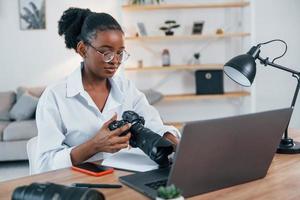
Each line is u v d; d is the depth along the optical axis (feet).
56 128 4.25
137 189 3.10
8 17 13.96
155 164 3.75
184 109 14.60
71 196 2.52
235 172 3.17
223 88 13.91
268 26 12.89
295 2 12.87
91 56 4.24
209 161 2.94
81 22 4.38
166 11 13.88
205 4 13.34
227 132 2.90
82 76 4.62
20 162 12.23
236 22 14.06
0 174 10.89
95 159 4.29
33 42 14.16
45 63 14.30
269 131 3.20
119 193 3.06
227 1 13.96
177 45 14.14
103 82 4.71
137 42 14.02
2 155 11.55
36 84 14.38
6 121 12.78
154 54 14.15
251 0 12.90
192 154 2.82
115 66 4.30
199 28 13.52
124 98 4.89
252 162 3.25
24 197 2.63
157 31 13.97
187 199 2.93
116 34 4.14
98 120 4.53
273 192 3.08
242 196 3.00
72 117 4.43
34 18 14.01
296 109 13.06
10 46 14.12
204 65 13.50
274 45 12.93
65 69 14.38
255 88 13.00
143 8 13.30
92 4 14.05
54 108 4.36
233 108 14.66
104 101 4.73
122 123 3.87
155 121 4.96
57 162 3.93
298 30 12.95
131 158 4.00
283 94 13.07
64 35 4.52
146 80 14.42
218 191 3.10
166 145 3.52
